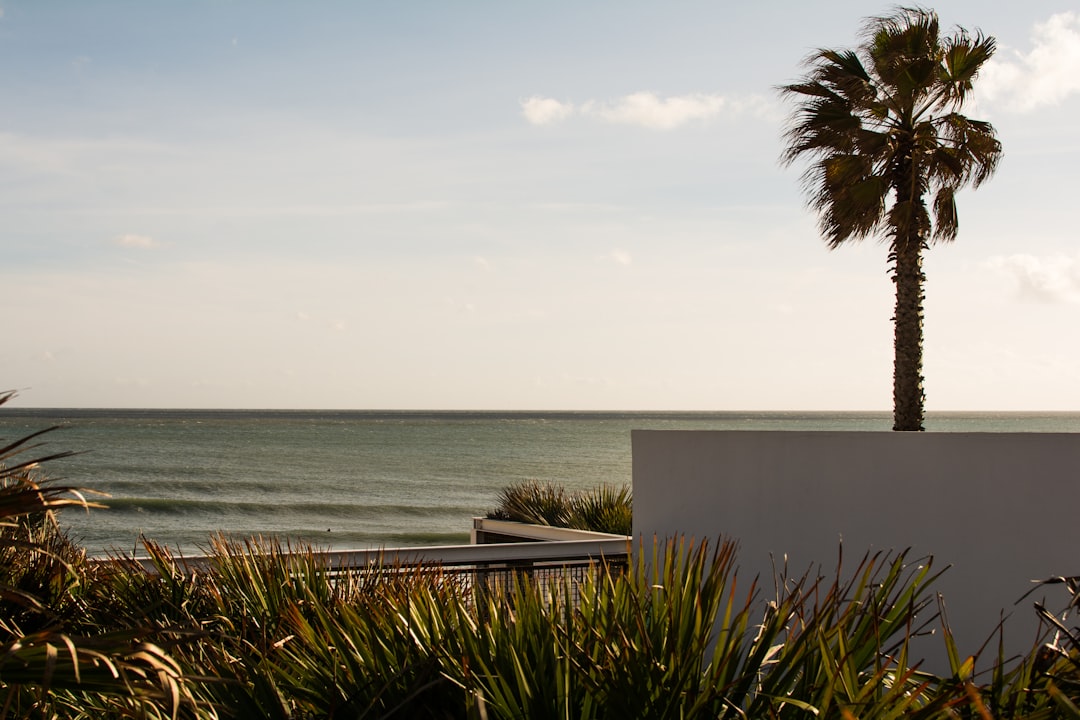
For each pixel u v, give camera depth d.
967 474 7.56
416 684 3.45
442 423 137.88
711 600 3.58
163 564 6.61
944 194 13.20
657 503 10.27
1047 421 171.62
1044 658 3.15
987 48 12.53
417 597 4.28
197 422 129.62
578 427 127.94
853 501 8.38
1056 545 6.96
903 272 12.97
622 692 3.11
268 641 4.82
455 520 50.25
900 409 12.91
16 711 2.81
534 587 3.97
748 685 3.21
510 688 3.36
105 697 3.22
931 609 7.69
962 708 2.98
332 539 43.69
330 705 3.41
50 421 125.44
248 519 48.59
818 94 13.08
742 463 9.35
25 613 5.37
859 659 3.31
